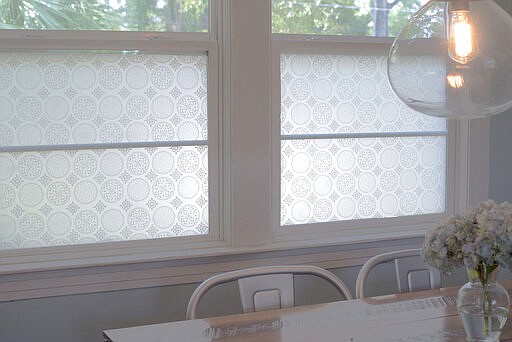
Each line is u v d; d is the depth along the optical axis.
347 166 3.59
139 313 3.17
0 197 3.00
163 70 3.20
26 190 3.03
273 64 3.37
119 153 3.15
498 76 1.69
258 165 3.30
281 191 3.45
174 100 3.22
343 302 2.59
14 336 2.99
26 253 3.03
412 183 3.75
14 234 3.03
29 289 2.99
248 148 3.27
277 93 3.39
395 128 3.69
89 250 3.12
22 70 3.00
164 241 3.23
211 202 3.31
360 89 3.59
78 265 3.02
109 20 3.13
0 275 2.94
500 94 1.70
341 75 3.54
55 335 3.04
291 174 3.46
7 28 2.98
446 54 1.69
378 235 3.60
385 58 3.64
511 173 3.93
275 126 3.40
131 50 3.14
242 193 3.28
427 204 3.80
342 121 3.56
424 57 1.71
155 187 3.21
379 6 3.64
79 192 3.10
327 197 3.55
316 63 3.48
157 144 3.20
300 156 3.48
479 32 1.68
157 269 3.17
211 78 3.27
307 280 3.46
